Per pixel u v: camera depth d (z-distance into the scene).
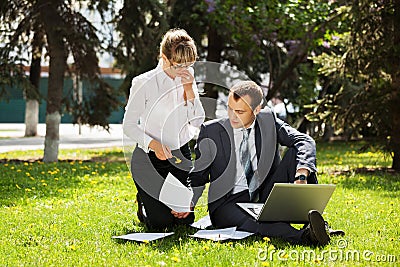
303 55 18.81
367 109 12.84
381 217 7.04
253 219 5.88
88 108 15.98
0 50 14.48
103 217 6.97
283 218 5.80
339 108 13.22
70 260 5.00
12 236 5.97
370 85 13.07
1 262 4.96
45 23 14.73
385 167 13.47
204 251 5.25
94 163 14.29
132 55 15.49
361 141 25.00
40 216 7.05
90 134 31.20
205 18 18.91
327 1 17.30
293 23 17.92
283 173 6.02
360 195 8.95
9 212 7.35
